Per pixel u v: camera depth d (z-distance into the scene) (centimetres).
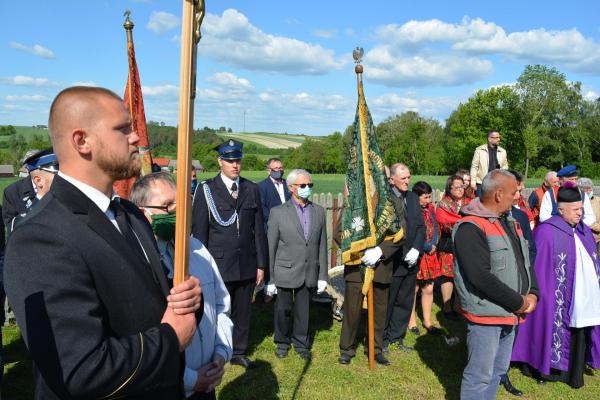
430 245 584
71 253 134
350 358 504
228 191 479
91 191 150
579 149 6550
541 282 465
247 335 494
